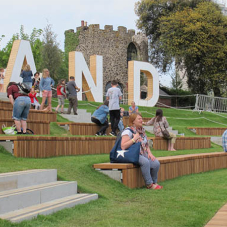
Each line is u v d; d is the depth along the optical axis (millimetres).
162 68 48531
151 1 46375
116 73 50594
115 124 12812
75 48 50875
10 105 13578
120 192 6629
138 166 7410
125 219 4902
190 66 43750
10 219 4285
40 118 13312
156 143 12422
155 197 6344
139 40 50219
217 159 11289
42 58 42688
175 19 41781
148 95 29250
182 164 9281
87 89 26109
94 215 5039
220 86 42344
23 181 5426
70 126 12312
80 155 9047
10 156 7426
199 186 7512
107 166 7141
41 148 8055
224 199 6199
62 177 6379
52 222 4578
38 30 50375
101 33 49719
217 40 41062
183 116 25281
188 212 5293
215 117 26172
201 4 43438
